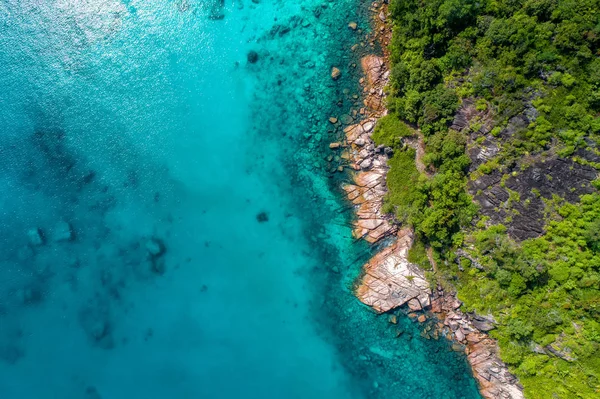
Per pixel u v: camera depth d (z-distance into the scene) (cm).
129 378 3084
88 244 3228
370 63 3109
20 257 3228
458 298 2791
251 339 3045
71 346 3153
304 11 3209
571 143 2495
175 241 3175
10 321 3192
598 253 2409
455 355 2858
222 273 3116
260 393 2983
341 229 3053
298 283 3064
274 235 3111
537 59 2531
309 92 3152
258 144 3184
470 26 2703
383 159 3012
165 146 3241
